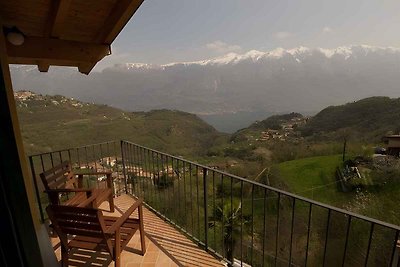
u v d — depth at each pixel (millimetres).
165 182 4352
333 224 11180
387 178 18266
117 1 2186
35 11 2211
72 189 3418
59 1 1922
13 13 2229
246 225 10828
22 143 1654
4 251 1184
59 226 2516
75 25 2607
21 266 1227
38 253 1313
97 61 3307
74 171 4359
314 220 11914
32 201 1732
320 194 20703
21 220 1235
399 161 19812
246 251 9000
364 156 24500
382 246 9242
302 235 11953
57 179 3668
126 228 2953
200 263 3047
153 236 3611
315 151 29766
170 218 4137
